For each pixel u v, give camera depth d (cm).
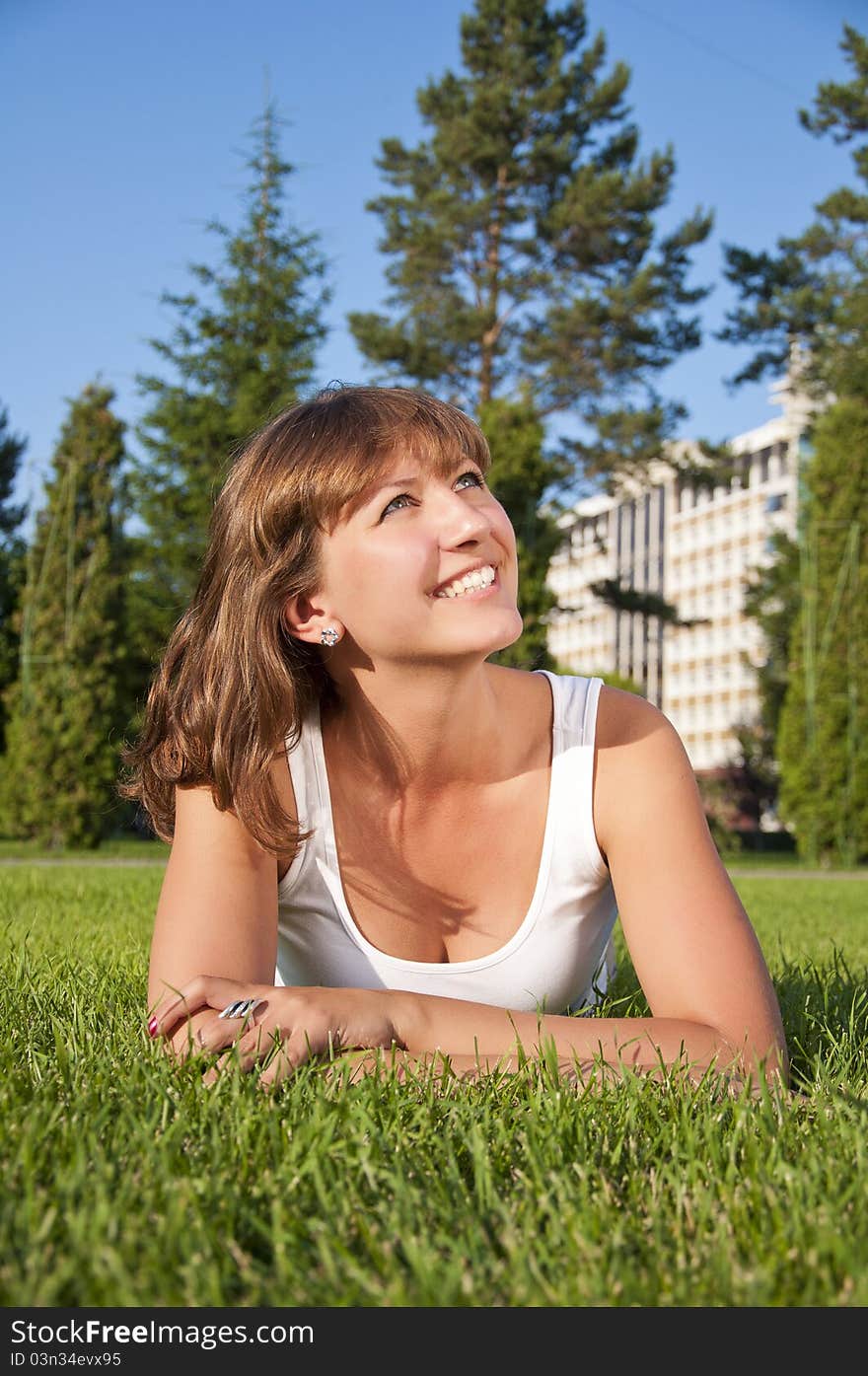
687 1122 131
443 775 186
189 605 196
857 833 1848
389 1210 107
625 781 188
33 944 325
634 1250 102
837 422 1977
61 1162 115
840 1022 228
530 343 2636
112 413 1934
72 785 1809
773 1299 91
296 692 185
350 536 172
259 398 2395
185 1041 160
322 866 190
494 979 194
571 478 2684
